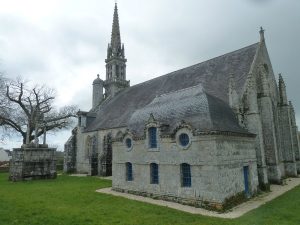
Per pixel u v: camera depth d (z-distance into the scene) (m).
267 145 27.12
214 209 16.50
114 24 59.00
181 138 19.42
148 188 21.22
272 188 24.20
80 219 13.90
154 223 13.31
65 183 29.59
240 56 31.64
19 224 12.89
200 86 22.77
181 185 18.86
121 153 24.36
